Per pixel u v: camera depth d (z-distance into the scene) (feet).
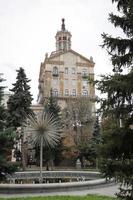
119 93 28.76
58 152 154.51
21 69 132.16
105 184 65.67
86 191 58.59
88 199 45.68
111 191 59.06
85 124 186.50
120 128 28.91
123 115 29.37
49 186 56.29
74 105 190.19
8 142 56.34
